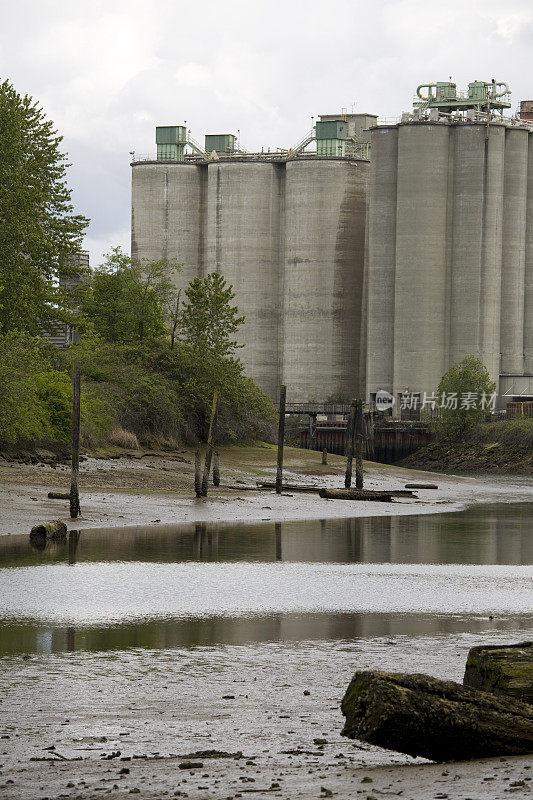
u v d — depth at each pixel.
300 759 12.45
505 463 155.25
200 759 12.51
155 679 17.59
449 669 18.52
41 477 59.28
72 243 79.25
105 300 106.25
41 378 73.69
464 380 171.88
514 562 37.09
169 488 63.09
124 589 27.75
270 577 31.02
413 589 29.48
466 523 54.47
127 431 83.94
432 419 177.38
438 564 36.06
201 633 21.97
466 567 35.34
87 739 13.59
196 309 69.44
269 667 18.66
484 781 10.68
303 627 22.88
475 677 13.87
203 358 69.06
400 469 107.00
